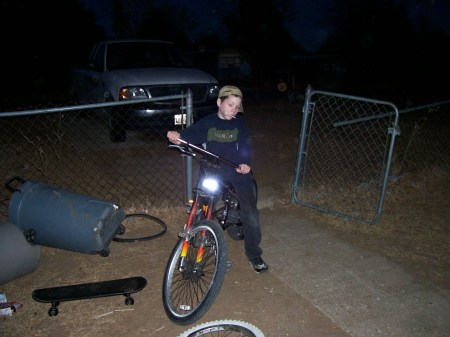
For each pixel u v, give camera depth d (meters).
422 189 5.70
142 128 6.71
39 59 17.03
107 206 3.73
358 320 3.23
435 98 14.84
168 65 7.82
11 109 10.17
